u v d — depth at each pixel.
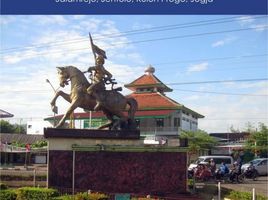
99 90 22.78
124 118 23.44
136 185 22.38
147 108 59.47
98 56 22.88
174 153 22.97
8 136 62.12
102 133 22.56
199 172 33.19
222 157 41.94
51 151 21.80
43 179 26.02
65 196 19.16
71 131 22.02
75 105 22.17
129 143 23.00
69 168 21.88
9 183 25.02
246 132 80.62
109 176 22.20
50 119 61.00
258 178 39.88
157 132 60.12
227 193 23.41
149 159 22.67
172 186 22.70
